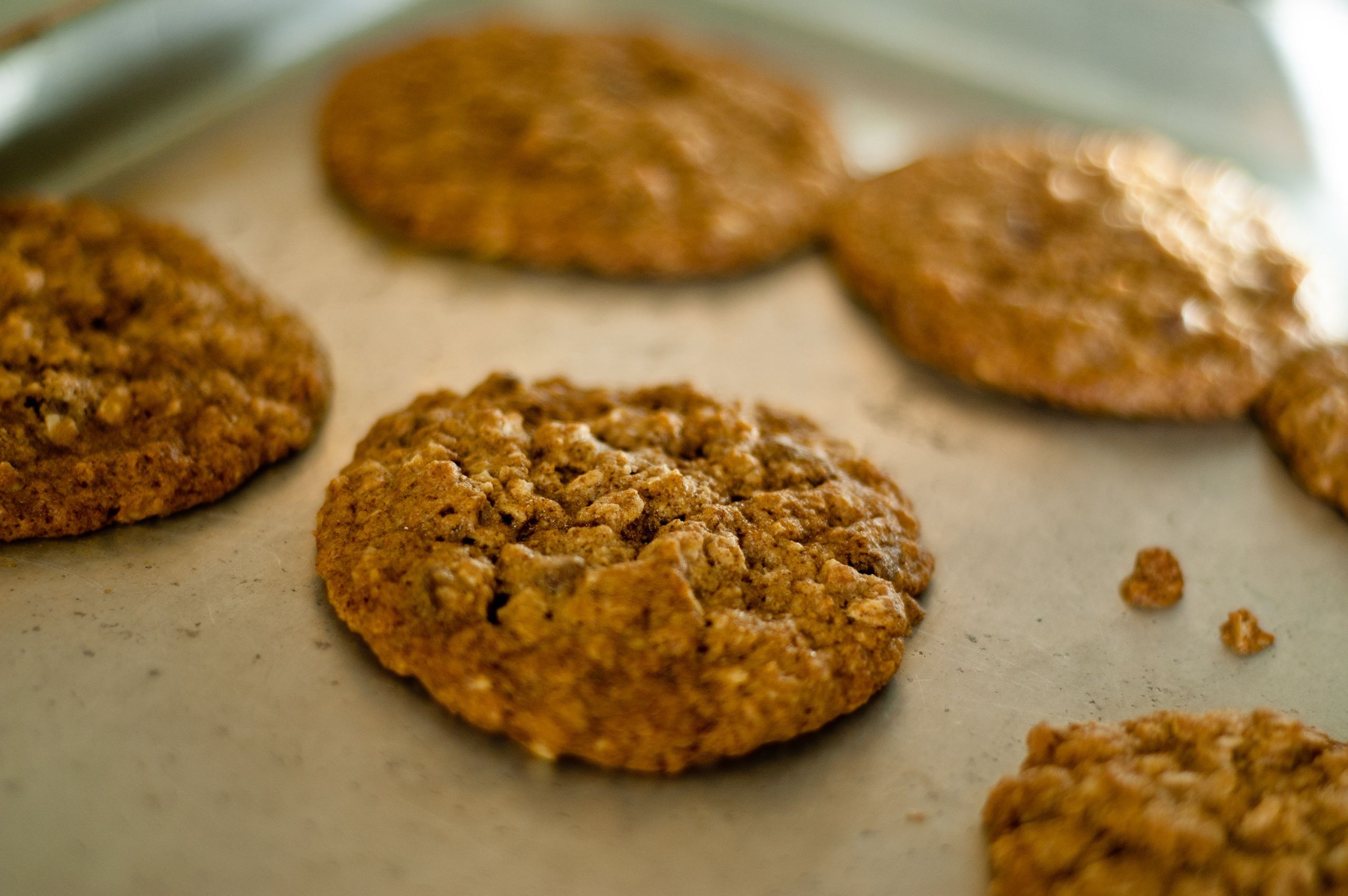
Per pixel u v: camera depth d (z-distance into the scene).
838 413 0.28
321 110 0.33
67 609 0.24
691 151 0.31
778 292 0.30
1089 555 0.26
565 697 0.23
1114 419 0.29
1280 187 0.33
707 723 0.23
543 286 0.30
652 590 0.23
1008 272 0.30
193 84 0.33
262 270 0.30
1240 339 0.29
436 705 0.24
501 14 0.37
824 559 0.24
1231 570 0.26
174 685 0.24
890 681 0.24
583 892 0.22
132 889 0.22
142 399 0.26
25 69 0.30
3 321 0.26
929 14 0.37
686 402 0.26
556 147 0.31
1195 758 0.23
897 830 0.23
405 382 0.28
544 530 0.24
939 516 0.27
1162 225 0.31
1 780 0.23
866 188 0.32
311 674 0.24
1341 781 0.23
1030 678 0.25
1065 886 0.22
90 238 0.28
